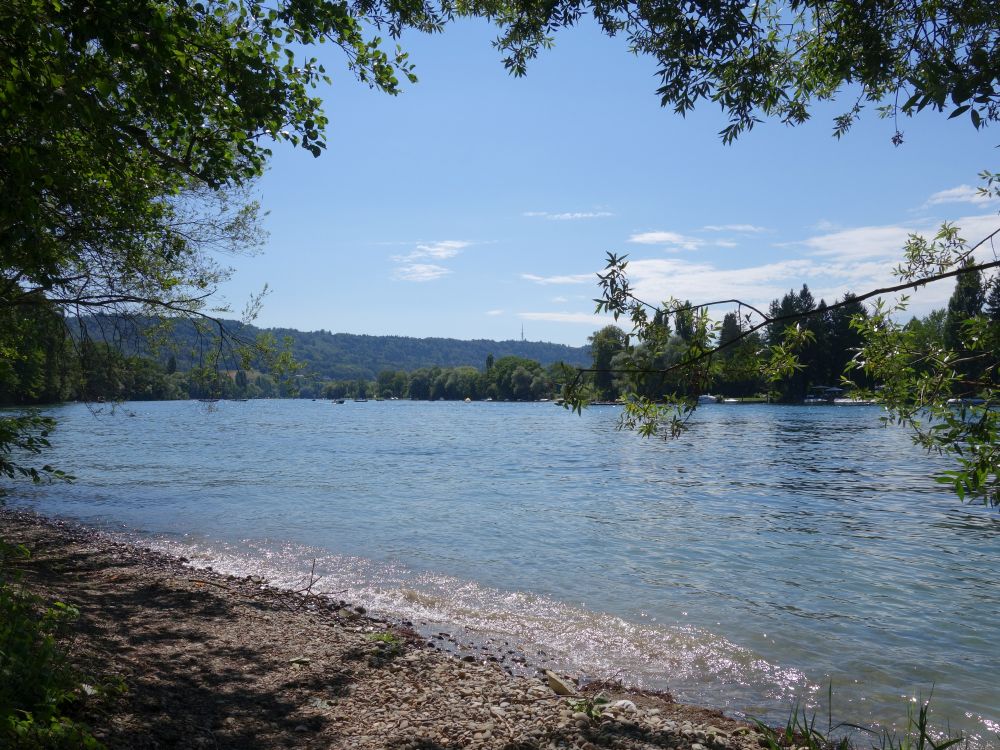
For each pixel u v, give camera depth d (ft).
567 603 36.45
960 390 11.28
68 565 38.83
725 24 13.69
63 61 15.25
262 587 37.60
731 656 28.89
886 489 82.69
